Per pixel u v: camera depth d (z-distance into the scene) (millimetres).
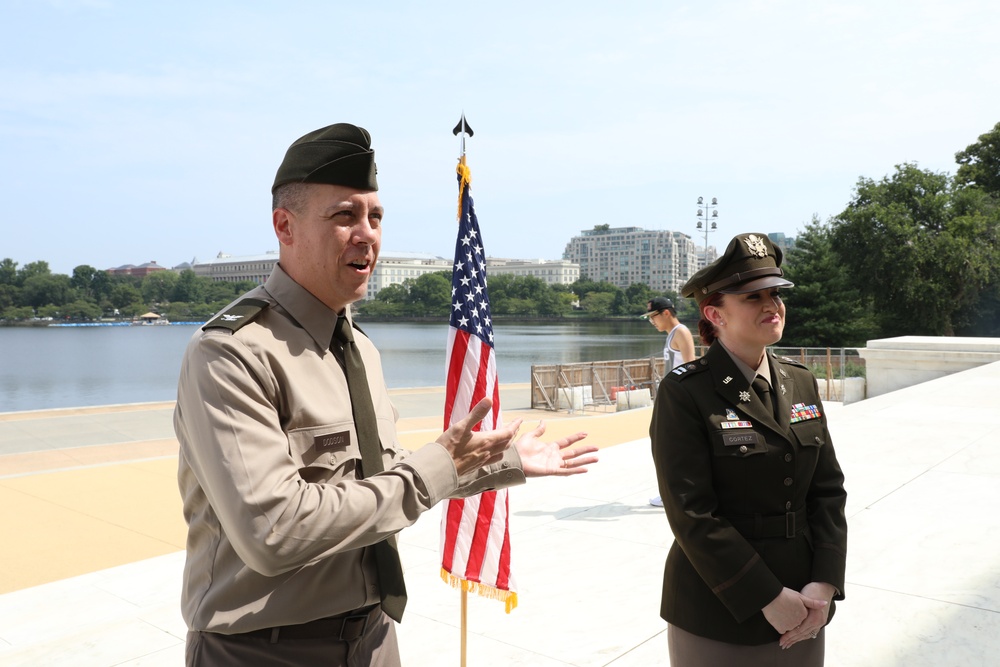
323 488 1655
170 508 7906
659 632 3967
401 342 82875
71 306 175250
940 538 5199
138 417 14852
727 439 2277
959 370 15531
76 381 36719
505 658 3721
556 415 16578
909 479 6809
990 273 44812
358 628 1881
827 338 43625
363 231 1887
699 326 2654
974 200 48031
